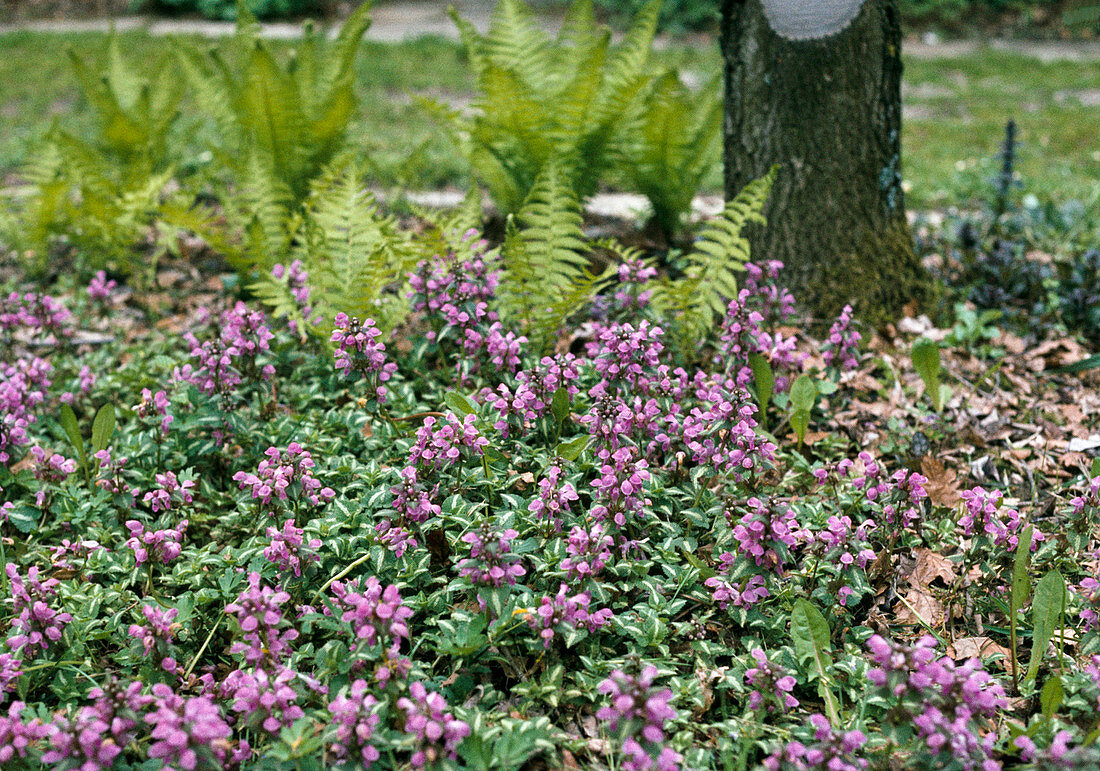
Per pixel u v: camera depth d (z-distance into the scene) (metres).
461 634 2.80
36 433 4.12
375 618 2.52
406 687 2.52
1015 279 5.39
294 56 6.34
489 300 4.35
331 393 4.18
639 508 3.05
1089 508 3.08
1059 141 8.88
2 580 3.08
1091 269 5.27
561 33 5.89
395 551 2.99
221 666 2.98
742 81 4.86
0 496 3.79
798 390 3.73
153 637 2.68
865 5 4.57
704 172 5.80
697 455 3.37
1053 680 2.48
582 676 2.76
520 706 2.73
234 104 6.03
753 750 2.63
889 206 5.02
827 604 3.07
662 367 3.63
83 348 5.08
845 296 4.94
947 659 2.44
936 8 14.09
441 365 4.48
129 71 7.10
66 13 14.68
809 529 3.34
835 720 2.62
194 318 5.41
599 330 4.36
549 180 4.55
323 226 4.91
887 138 4.88
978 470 3.97
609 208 6.75
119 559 3.27
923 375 4.02
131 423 4.04
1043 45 13.25
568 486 3.05
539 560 3.02
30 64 11.63
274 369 4.18
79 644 2.90
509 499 3.27
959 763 2.29
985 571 3.09
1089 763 2.25
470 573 2.83
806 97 4.70
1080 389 4.58
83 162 6.11
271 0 14.18
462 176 7.61
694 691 2.71
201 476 3.80
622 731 2.25
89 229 5.80
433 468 3.22
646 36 5.75
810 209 4.87
